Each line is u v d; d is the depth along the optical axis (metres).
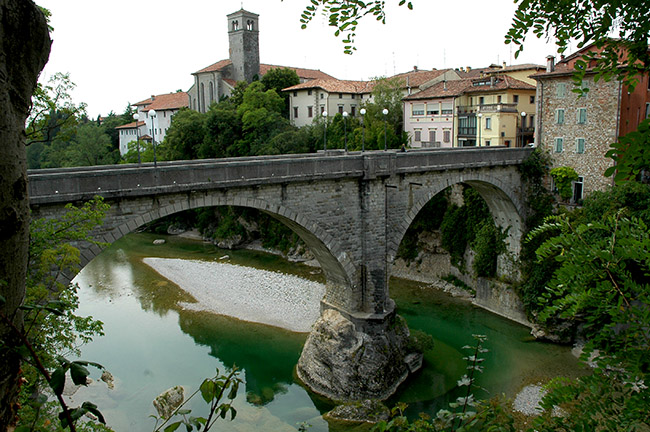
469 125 54.19
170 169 22.83
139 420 26.55
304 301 43.69
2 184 4.12
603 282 5.54
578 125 37.47
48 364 13.34
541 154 39.44
